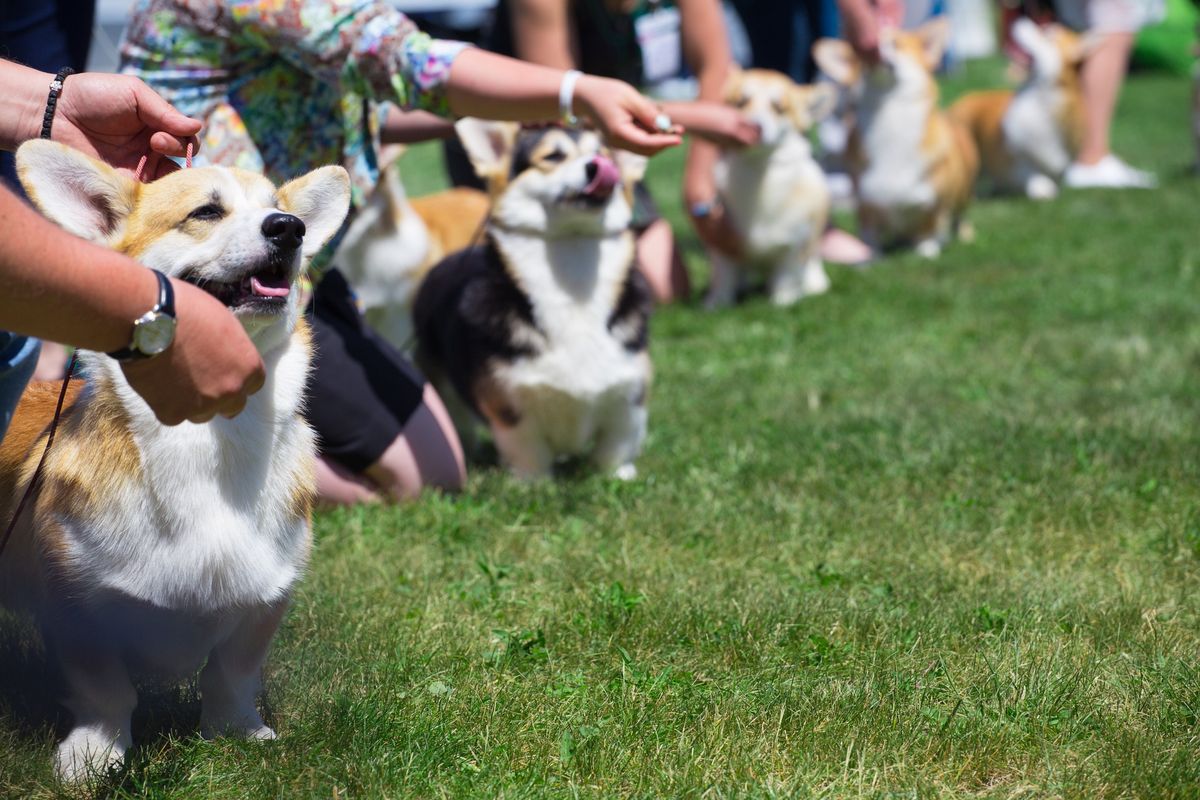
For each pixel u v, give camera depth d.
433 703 2.68
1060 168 11.02
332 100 3.87
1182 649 2.91
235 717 2.57
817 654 2.95
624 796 2.33
